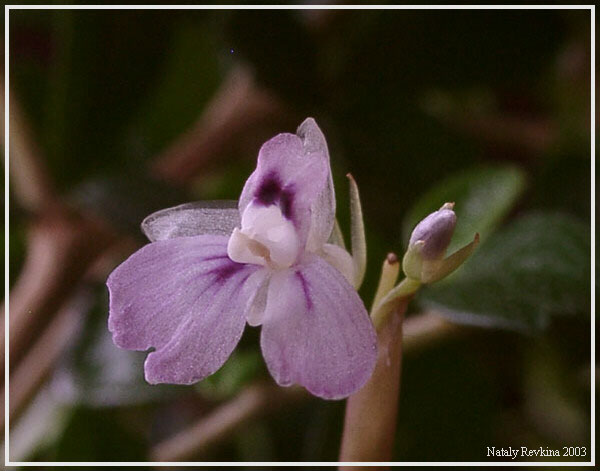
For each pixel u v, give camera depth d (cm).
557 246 13
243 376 13
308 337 10
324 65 14
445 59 14
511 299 13
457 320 12
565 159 14
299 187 11
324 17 14
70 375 13
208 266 11
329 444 14
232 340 10
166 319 10
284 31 14
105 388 13
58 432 14
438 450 14
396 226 14
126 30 14
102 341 13
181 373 10
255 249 10
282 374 10
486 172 13
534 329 12
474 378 14
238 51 14
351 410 11
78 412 14
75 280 14
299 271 10
